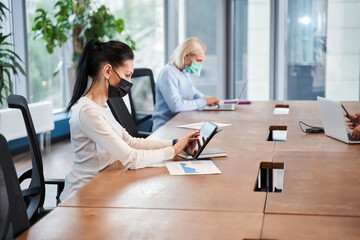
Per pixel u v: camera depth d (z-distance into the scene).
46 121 5.79
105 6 6.73
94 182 1.92
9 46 5.80
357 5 6.64
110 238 1.35
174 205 1.62
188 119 3.52
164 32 7.55
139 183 1.90
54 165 5.06
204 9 7.30
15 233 1.50
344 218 1.47
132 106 3.85
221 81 7.30
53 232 1.41
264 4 7.02
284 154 2.35
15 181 1.54
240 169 2.08
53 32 5.86
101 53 2.16
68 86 6.66
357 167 2.08
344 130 2.57
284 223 1.44
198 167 2.12
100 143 2.11
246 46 7.20
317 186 1.82
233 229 1.40
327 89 6.95
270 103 4.47
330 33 6.80
